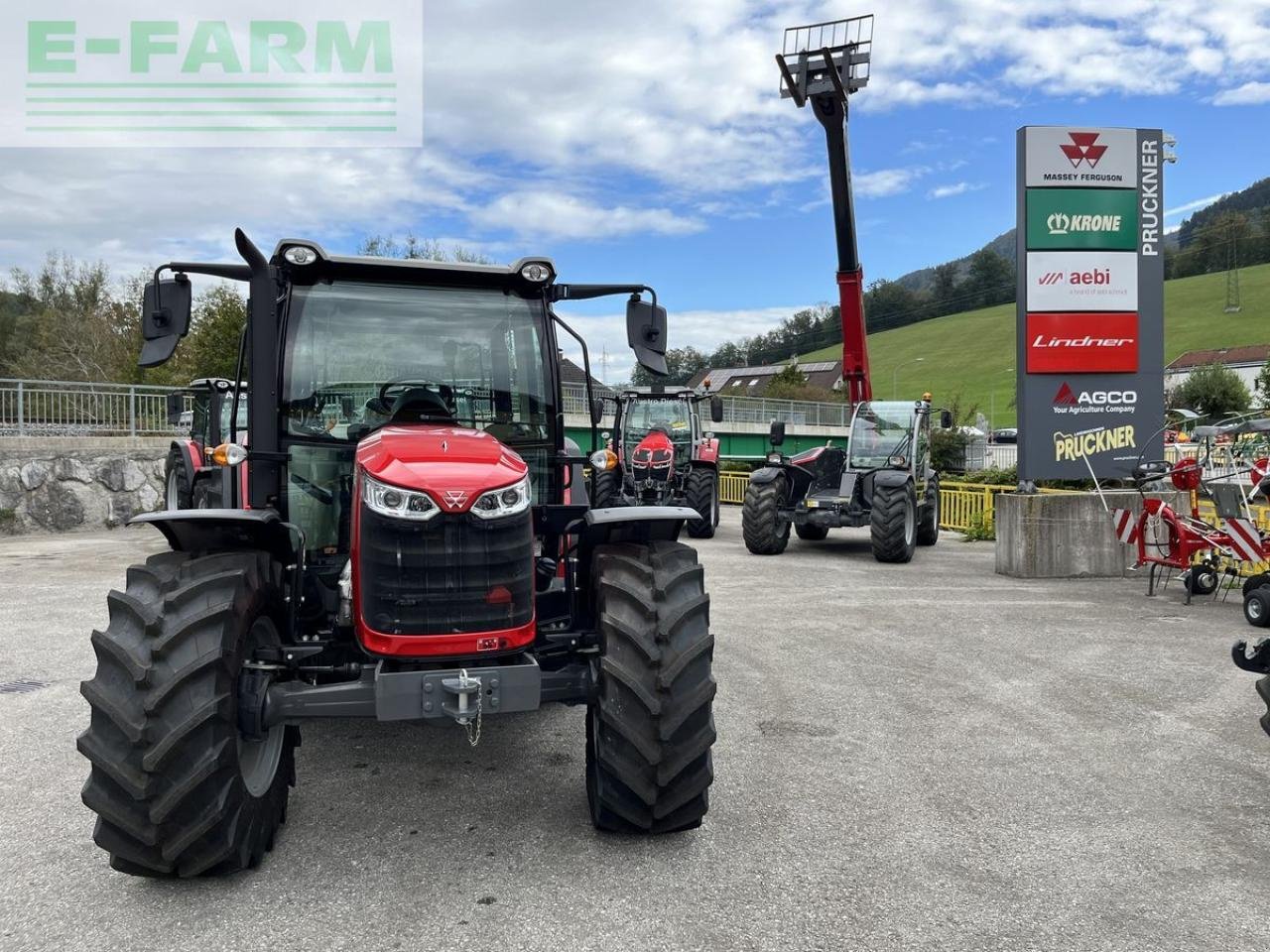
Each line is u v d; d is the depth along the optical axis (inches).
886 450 485.1
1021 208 417.4
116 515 583.5
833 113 462.0
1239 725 190.2
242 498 216.1
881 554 435.2
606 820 134.2
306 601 150.3
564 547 162.4
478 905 116.3
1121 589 363.3
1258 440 361.4
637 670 128.9
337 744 177.8
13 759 167.9
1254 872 127.1
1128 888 122.3
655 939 108.7
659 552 141.3
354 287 157.5
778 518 468.8
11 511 536.7
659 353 173.8
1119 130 418.6
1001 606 323.6
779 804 148.8
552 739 181.2
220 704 116.3
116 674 116.7
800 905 116.8
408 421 151.3
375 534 124.0
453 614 123.9
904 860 129.7
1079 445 419.5
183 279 148.6
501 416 162.9
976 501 593.3
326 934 109.3
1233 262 4306.1
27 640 261.3
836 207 490.9
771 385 2536.9
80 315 1395.2
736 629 282.8
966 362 3543.3
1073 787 156.6
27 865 126.8
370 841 135.1
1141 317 421.1
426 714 119.8
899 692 213.5
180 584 121.7
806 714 196.9
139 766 112.8
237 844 119.9
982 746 177.2
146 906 115.6
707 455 593.3
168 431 642.2
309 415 153.2
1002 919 113.9
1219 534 328.2
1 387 558.6
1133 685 219.8
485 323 162.7
